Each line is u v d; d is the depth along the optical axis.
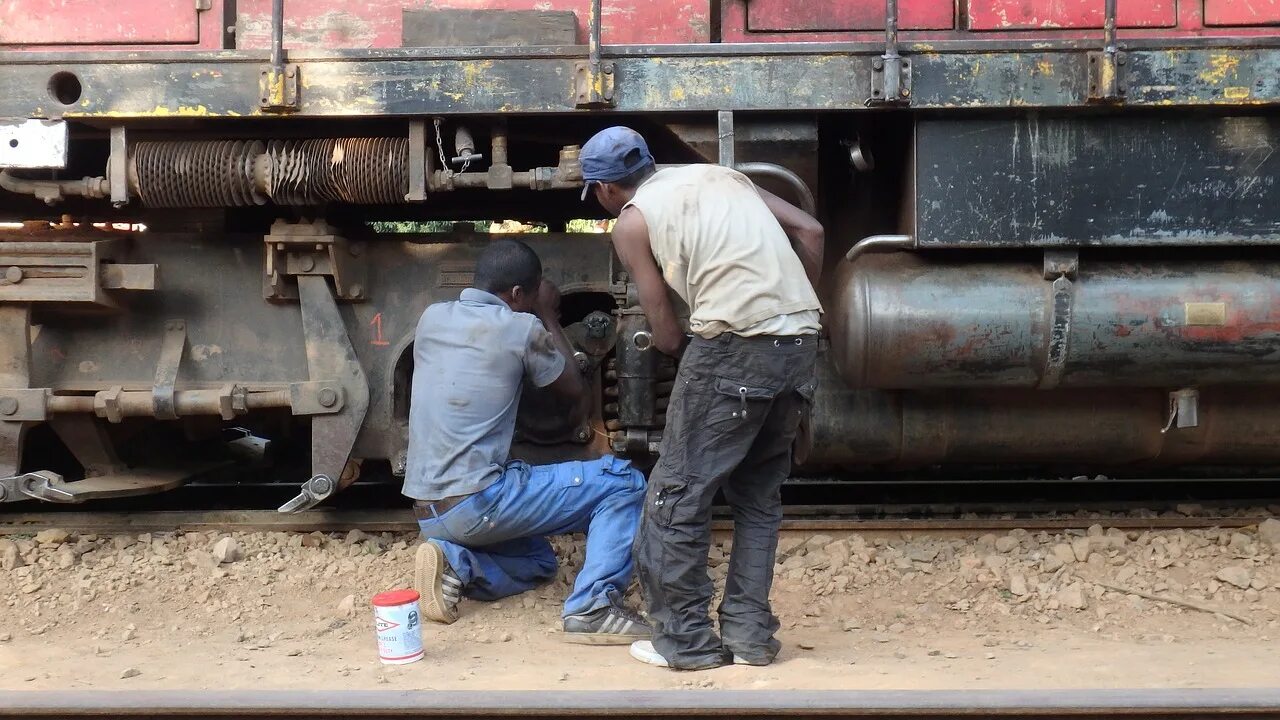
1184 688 2.70
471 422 3.50
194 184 3.72
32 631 3.47
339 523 4.31
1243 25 3.77
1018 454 4.16
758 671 3.04
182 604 3.73
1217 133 3.59
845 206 4.21
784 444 3.16
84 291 3.81
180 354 4.07
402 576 3.94
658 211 3.01
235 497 5.00
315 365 3.99
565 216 4.89
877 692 2.64
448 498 3.49
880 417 4.09
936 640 3.38
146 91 3.54
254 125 3.83
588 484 3.54
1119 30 3.77
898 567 3.96
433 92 3.55
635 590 3.82
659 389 4.02
